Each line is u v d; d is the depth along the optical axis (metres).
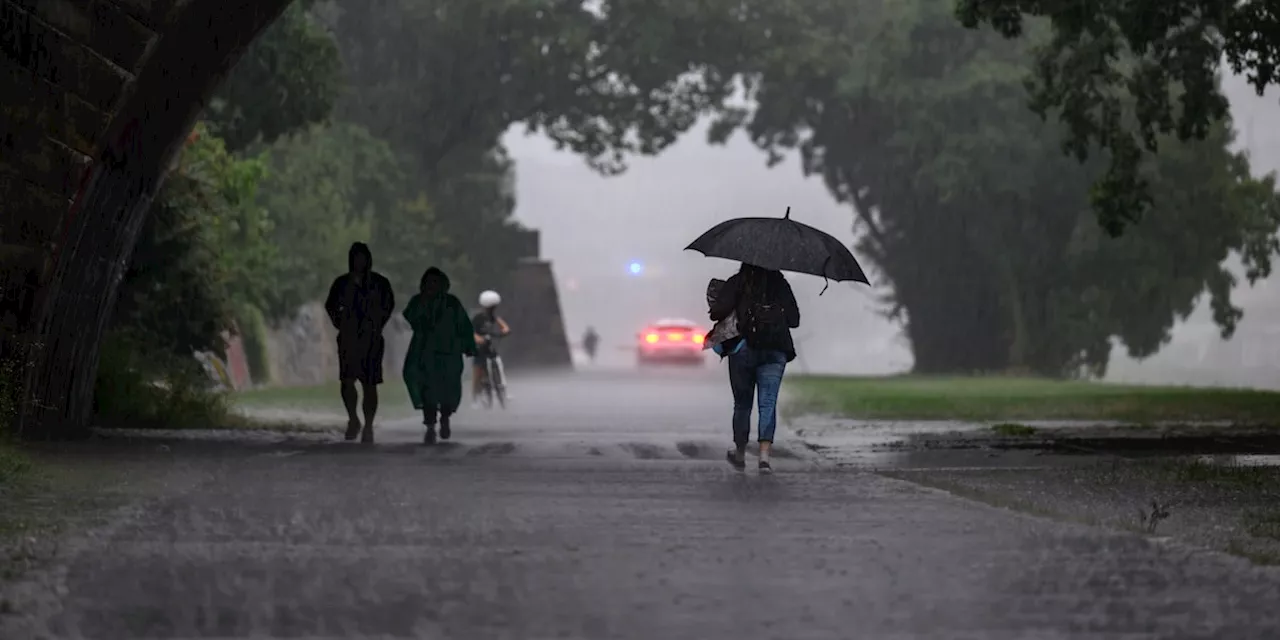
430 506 33.34
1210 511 33.00
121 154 54.06
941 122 187.62
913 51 193.38
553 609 20.25
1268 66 75.19
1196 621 19.66
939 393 112.88
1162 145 177.88
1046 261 190.25
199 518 30.31
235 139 89.50
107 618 19.33
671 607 20.45
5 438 49.41
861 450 53.53
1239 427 68.06
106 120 52.28
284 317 145.00
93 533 27.50
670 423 77.62
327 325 165.50
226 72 56.38
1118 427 68.75
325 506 33.12
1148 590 22.08
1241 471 41.72
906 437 61.53
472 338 57.94
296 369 149.00
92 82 51.66
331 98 89.19
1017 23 76.00
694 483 39.75
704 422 78.69
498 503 34.16
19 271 51.97
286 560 24.59
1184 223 180.50
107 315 59.16
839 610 20.30
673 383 155.12
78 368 57.31
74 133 51.88
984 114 187.00
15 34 49.75
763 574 23.45
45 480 37.31
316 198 144.62
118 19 51.19
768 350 43.25
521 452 52.84
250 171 89.19
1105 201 82.00
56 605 20.12
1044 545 27.00
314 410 89.50
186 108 56.06
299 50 87.62
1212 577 23.31
